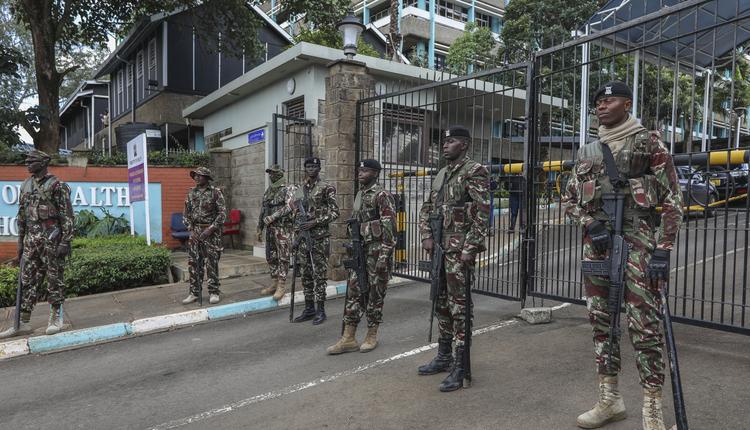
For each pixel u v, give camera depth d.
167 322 6.23
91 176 11.15
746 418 3.04
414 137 8.55
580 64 5.00
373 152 8.11
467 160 3.93
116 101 21.75
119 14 15.12
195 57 16.62
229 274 8.84
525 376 3.96
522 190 5.56
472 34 21.59
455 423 3.28
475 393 3.72
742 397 3.30
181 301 7.17
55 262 5.73
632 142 2.88
